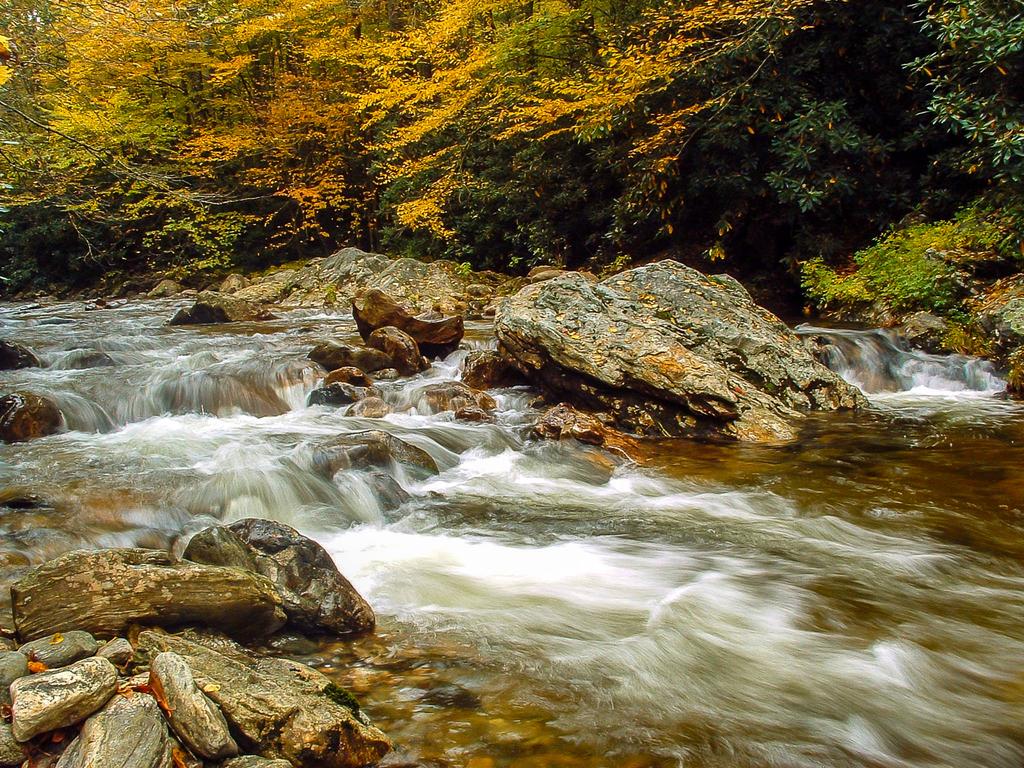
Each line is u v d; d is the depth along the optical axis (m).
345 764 2.40
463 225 19.09
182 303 18.92
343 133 22.05
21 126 10.23
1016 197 9.73
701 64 13.27
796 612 3.62
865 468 5.88
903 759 2.56
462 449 6.54
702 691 2.94
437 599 3.74
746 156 13.04
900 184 12.86
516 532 4.71
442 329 10.10
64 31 8.66
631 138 14.70
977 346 9.13
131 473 5.22
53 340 11.35
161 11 9.33
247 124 22.14
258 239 24.02
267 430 6.84
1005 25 8.91
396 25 21.95
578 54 16.75
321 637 3.29
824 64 13.11
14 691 2.24
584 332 7.73
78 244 23.98
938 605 3.70
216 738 2.26
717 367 7.40
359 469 5.36
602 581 3.98
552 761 2.46
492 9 17.53
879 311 10.97
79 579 2.91
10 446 6.07
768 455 6.34
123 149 19.56
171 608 2.97
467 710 2.76
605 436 6.66
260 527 3.60
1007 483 5.41
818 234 13.28
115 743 2.15
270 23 19.84
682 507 5.18
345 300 16.89
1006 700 2.91
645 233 15.27
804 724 2.73
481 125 18.19
